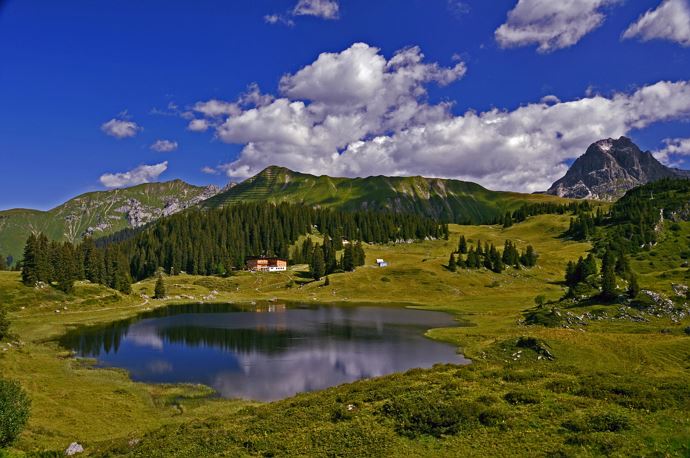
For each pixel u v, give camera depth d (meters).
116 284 159.38
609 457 21.06
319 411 32.81
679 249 189.50
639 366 54.62
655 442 22.09
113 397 49.22
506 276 188.88
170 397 50.19
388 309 138.12
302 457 24.81
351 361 68.19
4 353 67.56
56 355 72.69
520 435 24.92
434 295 166.50
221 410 45.09
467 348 75.38
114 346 81.19
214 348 79.00
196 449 27.50
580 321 85.75
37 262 138.00
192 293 180.12
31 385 51.75
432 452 24.02
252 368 64.12
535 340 65.12
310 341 85.25
